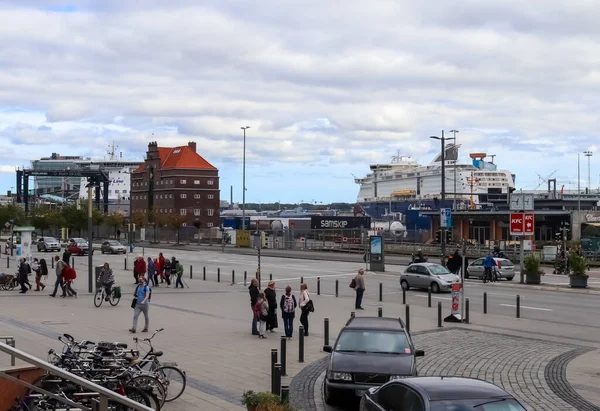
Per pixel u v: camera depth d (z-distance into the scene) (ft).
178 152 385.29
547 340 66.33
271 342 62.08
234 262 187.21
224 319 77.61
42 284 110.52
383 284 126.82
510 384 46.83
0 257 199.31
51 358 44.50
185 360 52.70
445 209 156.76
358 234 279.69
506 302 99.35
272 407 30.53
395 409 27.32
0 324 69.05
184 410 37.58
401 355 42.11
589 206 318.24
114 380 33.91
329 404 41.14
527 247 165.78
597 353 59.16
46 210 337.52
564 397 43.19
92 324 70.64
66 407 28.53
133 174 418.72
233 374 48.01
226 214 553.64
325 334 60.49
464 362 54.39
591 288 119.85
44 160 654.53
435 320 79.77
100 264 172.96
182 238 326.65
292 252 241.14
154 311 84.23
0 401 29.45
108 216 351.05
